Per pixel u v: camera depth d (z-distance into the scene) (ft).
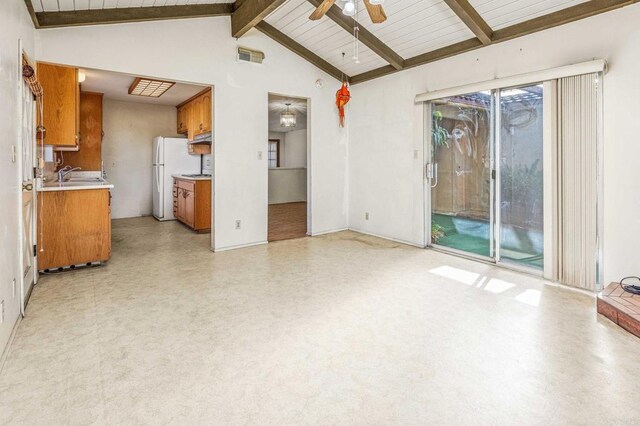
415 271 12.19
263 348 7.00
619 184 9.60
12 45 7.61
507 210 12.67
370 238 17.53
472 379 5.99
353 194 19.15
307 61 17.25
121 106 22.97
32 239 10.46
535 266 11.98
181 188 21.12
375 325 8.04
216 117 14.67
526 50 11.50
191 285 10.70
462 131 14.11
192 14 13.34
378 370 6.26
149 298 9.61
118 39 12.23
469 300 9.54
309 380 5.96
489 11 11.16
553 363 6.46
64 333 7.55
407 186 16.10
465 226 14.35
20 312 8.13
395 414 5.15
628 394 5.56
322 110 18.06
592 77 9.87
